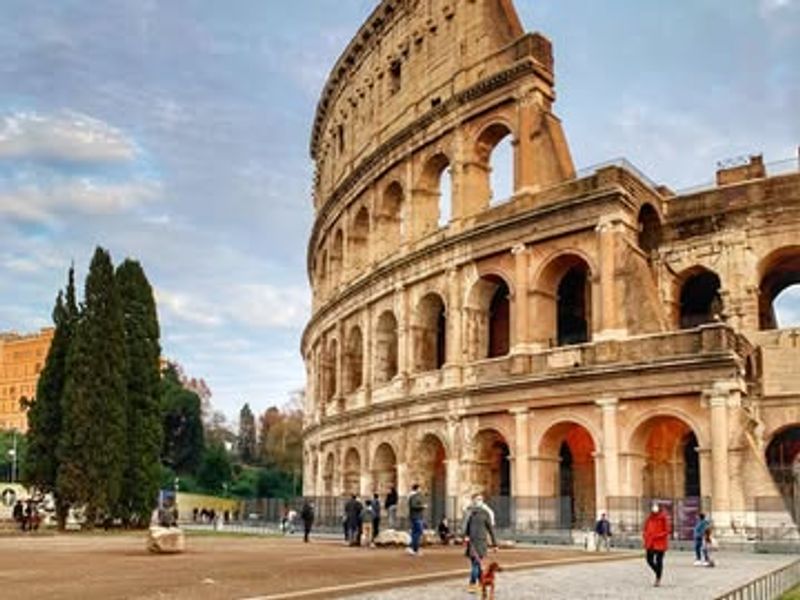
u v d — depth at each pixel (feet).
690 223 204.64
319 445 286.87
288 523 254.88
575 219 191.31
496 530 184.85
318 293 320.91
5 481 513.86
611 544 166.50
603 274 184.44
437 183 241.35
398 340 234.58
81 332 227.40
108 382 226.38
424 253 225.76
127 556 124.06
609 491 174.70
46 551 134.92
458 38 232.12
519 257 200.95
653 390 172.14
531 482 189.06
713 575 108.88
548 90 211.20
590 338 204.95
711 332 166.71
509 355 200.23
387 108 263.49
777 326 222.89
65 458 220.23
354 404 255.50
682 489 188.24
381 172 255.91
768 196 196.85
